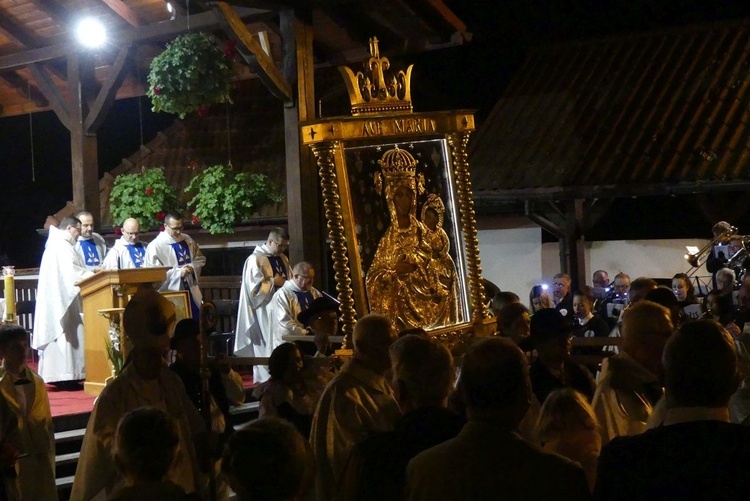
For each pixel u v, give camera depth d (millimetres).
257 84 16375
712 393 2908
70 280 10750
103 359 10031
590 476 3689
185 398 4969
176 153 15617
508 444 2977
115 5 11492
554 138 13820
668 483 2770
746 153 12164
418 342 3650
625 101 14031
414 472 3062
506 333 5445
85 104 12656
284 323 9656
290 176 10180
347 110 14250
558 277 10281
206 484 5055
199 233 14758
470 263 6441
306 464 2850
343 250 5805
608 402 4367
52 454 6961
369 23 11055
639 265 13188
